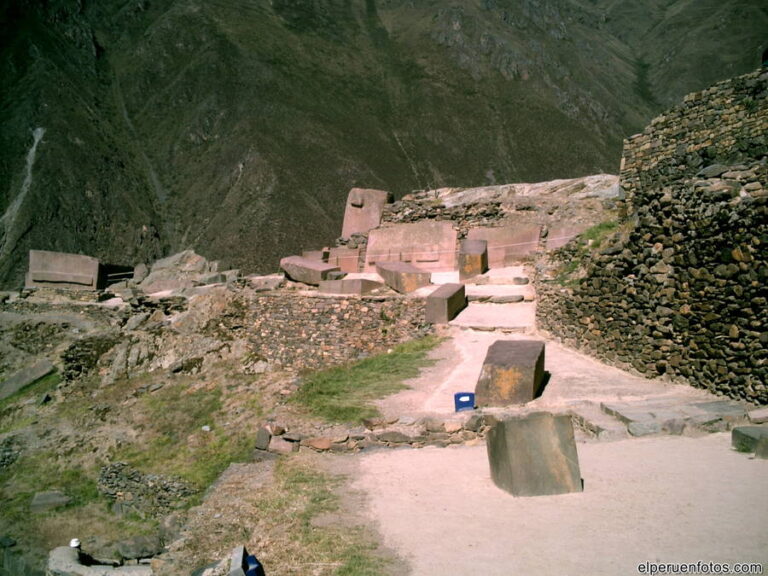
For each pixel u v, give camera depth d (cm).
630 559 559
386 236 2467
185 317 2120
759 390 901
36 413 1928
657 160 1814
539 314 1627
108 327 2436
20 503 1492
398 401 1266
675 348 1091
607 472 790
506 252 2203
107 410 1806
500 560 605
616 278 1273
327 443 1112
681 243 1079
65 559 1041
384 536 715
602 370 1251
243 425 1523
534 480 766
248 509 878
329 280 2067
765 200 906
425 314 1734
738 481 686
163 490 1384
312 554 696
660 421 903
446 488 846
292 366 1841
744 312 937
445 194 2784
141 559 1112
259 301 1977
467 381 1341
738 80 1600
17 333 2611
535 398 1134
